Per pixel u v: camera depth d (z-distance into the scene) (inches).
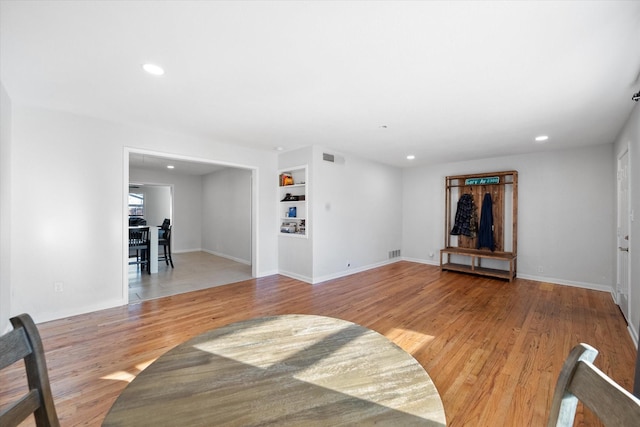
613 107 110.7
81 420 63.7
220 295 157.5
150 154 147.6
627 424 20.7
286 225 213.5
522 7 57.8
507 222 205.0
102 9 58.9
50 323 117.0
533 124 132.5
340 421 27.9
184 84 94.3
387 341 45.9
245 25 64.5
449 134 150.8
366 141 167.9
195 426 27.2
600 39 67.9
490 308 137.3
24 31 66.2
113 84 94.5
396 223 258.8
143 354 92.7
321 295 157.9
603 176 168.9
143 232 216.2
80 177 127.0
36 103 112.0
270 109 116.6
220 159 175.9
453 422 64.2
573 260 178.5
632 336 105.8
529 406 69.2
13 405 27.2
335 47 73.2
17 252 113.3
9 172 108.2
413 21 62.7
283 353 41.9
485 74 86.1
